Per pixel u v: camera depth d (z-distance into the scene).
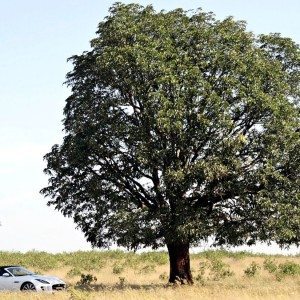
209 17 29.14
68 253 61.66
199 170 25.66
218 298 20.72
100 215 28.73
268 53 29.47
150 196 28.56
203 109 26.16
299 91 29.08
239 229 26.84
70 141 28.78
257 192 26.67
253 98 26.25
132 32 27.80
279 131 26.20
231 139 25.69
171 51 27.22
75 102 29.73
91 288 27.11
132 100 28.34
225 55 26.84
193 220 26.09
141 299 20.30
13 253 59.50
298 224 25.95
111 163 28.59
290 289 24.81
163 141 26.88
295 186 26.38
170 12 29.20
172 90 26.53
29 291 24.00
